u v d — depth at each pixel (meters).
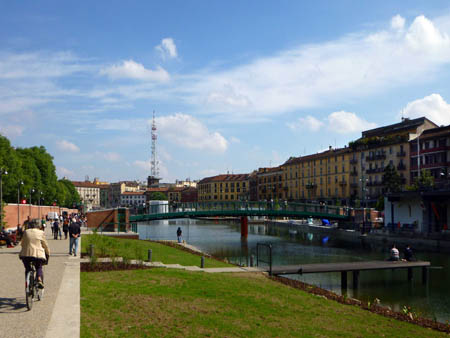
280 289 19.19
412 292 26.84
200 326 11.27
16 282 14.33
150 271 19.75
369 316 16.11
